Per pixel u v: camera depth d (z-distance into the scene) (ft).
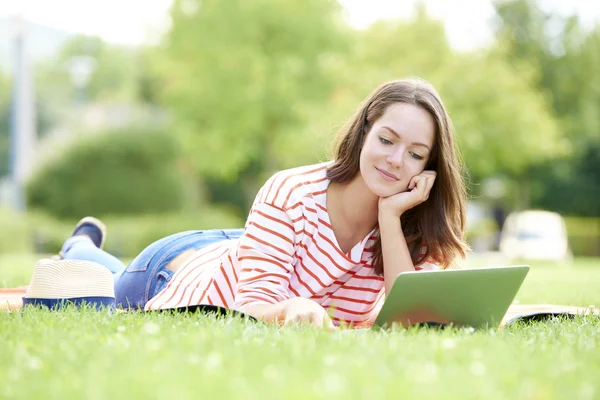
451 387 7.08
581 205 117.80
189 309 12.12
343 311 13.17
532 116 94.17
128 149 87.35
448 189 12.66
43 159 87.66
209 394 6.71
